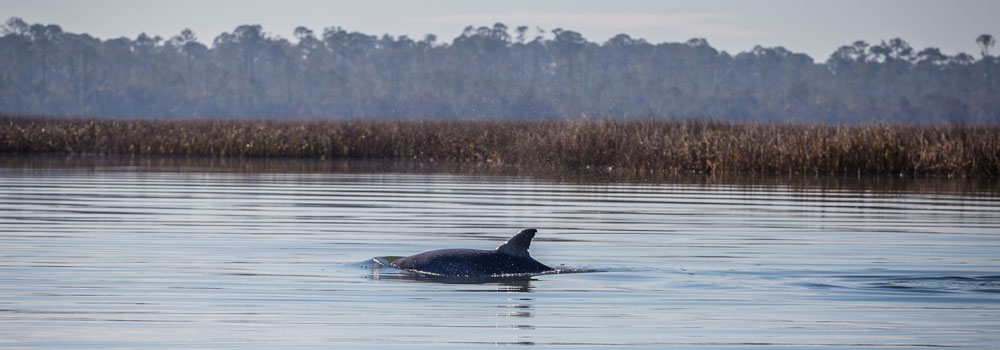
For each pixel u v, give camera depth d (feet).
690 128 447.83
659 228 189.47
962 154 366.02
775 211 224.33
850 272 137.59
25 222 190.19
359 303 115.75
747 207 233.55
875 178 357.82
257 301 116.67
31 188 276.00
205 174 351.87
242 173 360.89
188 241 165.17
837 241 170.91
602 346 98.37
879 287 126.21
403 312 111.65
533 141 459.32
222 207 223.51
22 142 536.83
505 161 463.83
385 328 104.53
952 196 272.31
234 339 99.66
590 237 175.32
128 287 123.85
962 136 386.32
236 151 517.14
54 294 119.03
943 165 371.76
